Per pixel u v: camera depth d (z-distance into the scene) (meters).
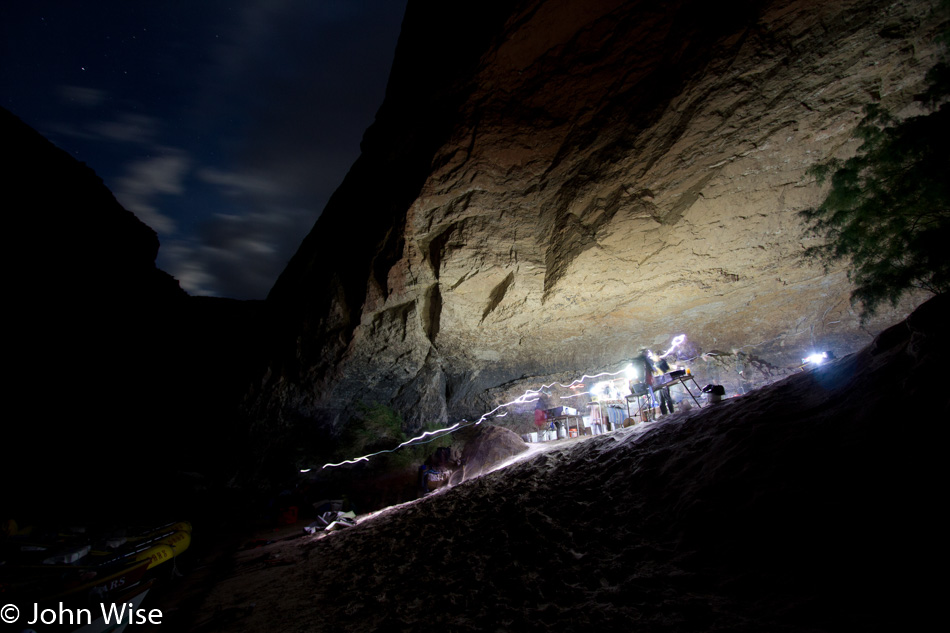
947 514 2.28
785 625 2.29
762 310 11.52
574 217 7.90
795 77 5.61
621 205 7.43
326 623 4.05
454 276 9.04
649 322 11.66
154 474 11.59
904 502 2.52
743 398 5.30
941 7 4.82
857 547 2.52
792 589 2.55
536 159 7.11
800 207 7.48
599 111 6.43
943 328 3.01
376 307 9.85
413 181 7.96
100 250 12.91
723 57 5.48
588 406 12.84
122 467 11.26
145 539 6.82
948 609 1.95
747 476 3.71
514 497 6.23
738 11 5.13
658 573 3.28
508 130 6.77
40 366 10.40
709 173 6.92
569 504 5.25
